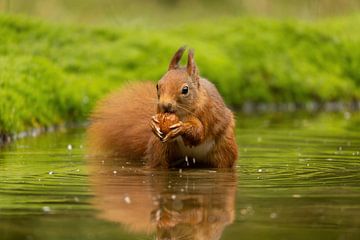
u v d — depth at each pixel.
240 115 19.03
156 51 19.64
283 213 7.56
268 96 20.73
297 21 23.98
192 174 9.98
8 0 21.03
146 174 9.96
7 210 7.66
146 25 24.12
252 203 8.00
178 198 8.24
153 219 7.32
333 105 21.58
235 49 21.56
